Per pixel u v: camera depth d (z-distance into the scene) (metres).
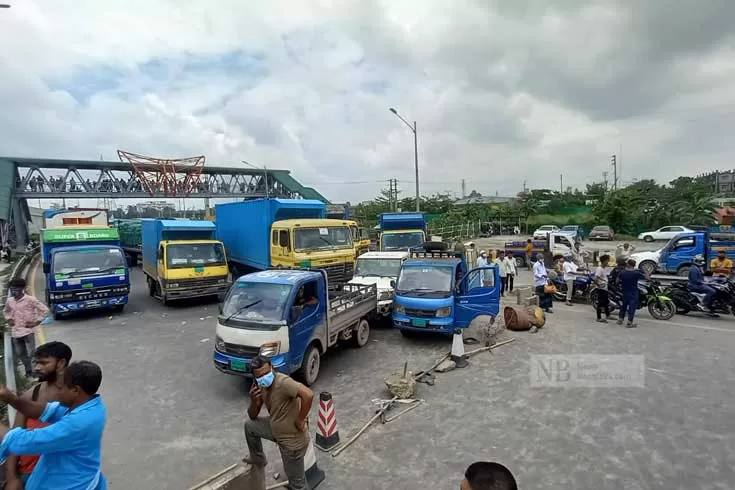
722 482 4.66
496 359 8.91
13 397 3.02
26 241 41.91
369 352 9.59
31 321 7.71
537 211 56.47
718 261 15.81
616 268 12.11
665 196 50.94
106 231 14.76
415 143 27.55
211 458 5.44
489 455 5.32
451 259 11.27
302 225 14.12
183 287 14.48
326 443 5.49
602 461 5.12
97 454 2.96
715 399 6.72
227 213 19.50
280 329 6.83
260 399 4.38
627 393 7.03
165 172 46.03
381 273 12.88
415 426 6.11
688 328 11.23
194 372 8.55
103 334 11.46
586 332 10.90
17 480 3.25
